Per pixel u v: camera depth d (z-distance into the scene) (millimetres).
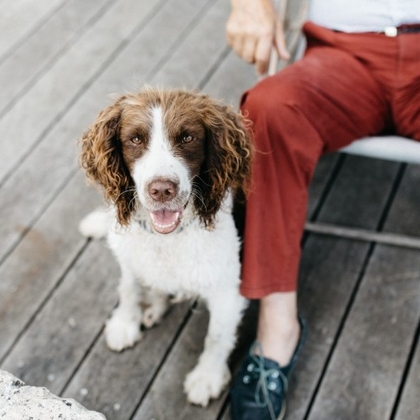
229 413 2375
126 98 1943
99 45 3689
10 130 3297
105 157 1935
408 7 2229
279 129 2127
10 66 3590
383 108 2328
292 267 2258
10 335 2594
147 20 3820
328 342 2557
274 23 2367
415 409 2365
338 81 2254
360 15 2297
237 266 2199
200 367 2426
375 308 2648
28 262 2812
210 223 2016
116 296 2703
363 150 2344
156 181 1751
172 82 3492
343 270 2768
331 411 2377
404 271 2754
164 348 2553
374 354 2516
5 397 1504
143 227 2074
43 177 3109
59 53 3652
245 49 2389
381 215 2949
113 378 2475
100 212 2920
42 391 1525
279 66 3172
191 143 1877
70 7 3898
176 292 2328
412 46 2227
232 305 2270
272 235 2207
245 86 3459
